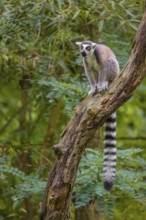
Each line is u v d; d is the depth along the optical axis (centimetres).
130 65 811
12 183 1425
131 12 1148
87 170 1023
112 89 825
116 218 1325
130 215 1326
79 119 841
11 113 1809
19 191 1091
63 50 1230
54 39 1165
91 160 1045
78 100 1141
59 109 1593
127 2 1130
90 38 1405
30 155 1403
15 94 1677
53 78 1234
